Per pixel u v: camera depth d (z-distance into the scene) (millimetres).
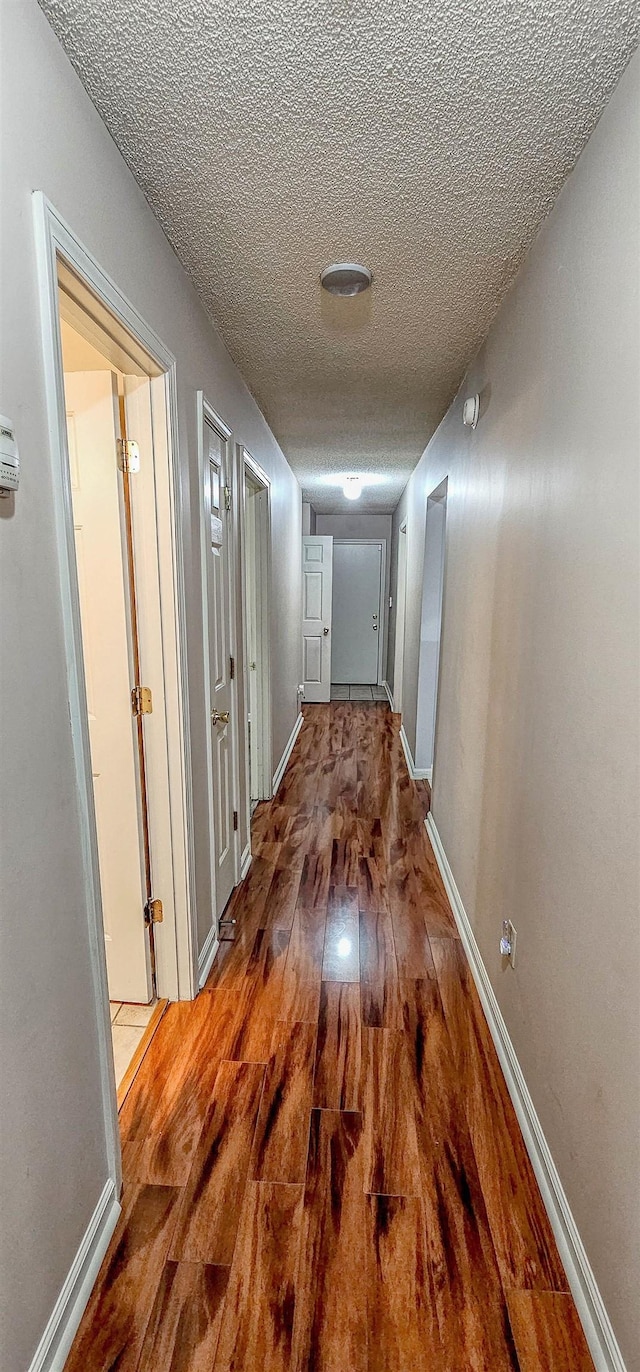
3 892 858
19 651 892
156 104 1118
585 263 1196
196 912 1974
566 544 1284
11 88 846
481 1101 1579
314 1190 1339
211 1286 1158
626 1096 979
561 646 1308
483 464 2145
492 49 994
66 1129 1065
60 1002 1038
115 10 928
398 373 2553
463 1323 1109
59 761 1021
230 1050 1741
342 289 1813
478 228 1504
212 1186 1346
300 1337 1085
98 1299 1137
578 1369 1050
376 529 7707
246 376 2594
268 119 1151
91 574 1637
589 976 1131
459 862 2457
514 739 1665
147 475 1625
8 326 849
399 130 1176
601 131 1116
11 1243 895
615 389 1054
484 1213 1299
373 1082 1635
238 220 1481
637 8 918
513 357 1746
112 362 1487
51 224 945
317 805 3701
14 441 854
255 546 3434
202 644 1988
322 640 6891
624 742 1003
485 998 1915
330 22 948
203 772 2033
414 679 4383
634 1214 946
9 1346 894
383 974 2096
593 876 1120
